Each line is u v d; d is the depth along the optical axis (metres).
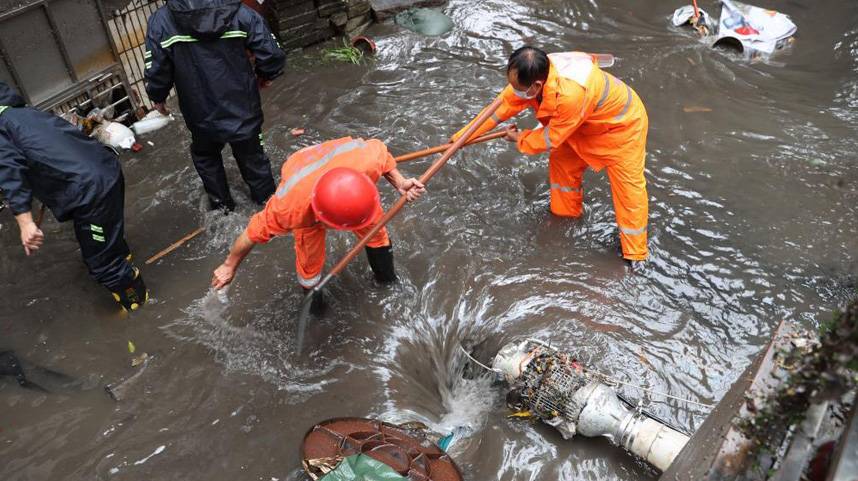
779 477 1.52
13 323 3.73
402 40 6.27
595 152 3.66
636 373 3.26
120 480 2.96
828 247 4.02
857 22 6.24
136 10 5.19
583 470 2.90
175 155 4.98
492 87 5.66
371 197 2.94
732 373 3.28
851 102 5.34
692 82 5.64
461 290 3.82
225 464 3.01
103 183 3.30
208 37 3.56
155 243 4.25
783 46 6.09
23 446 3.12
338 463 2.42
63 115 4.89
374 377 3.41
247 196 4.61
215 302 3.81
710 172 4.65
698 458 1.91
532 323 3.56
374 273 3.87
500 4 6.76
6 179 3.13
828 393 1.40
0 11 4.28
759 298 3.70
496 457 2.98
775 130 5.05
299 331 3.42
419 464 2.49
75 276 4.02
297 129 5.22
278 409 3.25
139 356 3.53
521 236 4.16
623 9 6.70
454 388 3.47
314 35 6.21
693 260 3.95
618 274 3.87
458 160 4.80
